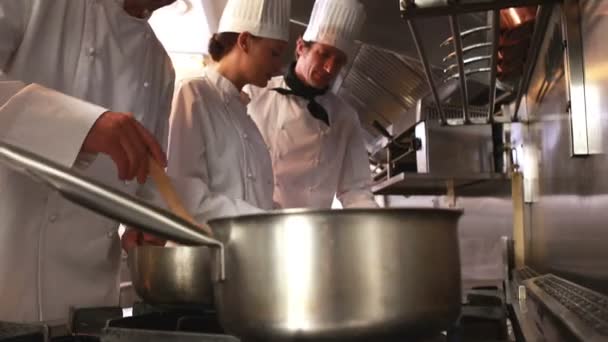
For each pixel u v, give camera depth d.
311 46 1.90
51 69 0.99
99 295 1.02
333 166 2.04
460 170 2.55
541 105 1.65
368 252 0.50
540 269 1.78
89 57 1.02
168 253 0.75
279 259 0.51
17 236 0.94
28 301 0.95
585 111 1.07
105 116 0.72
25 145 0.72
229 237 0.55
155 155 0.72
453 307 0.54
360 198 2.09
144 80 1.13
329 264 0.50
